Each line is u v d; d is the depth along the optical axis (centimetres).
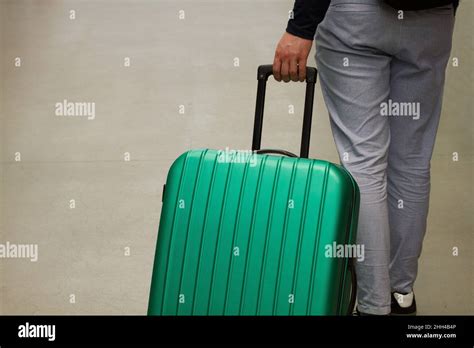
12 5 693
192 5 673
